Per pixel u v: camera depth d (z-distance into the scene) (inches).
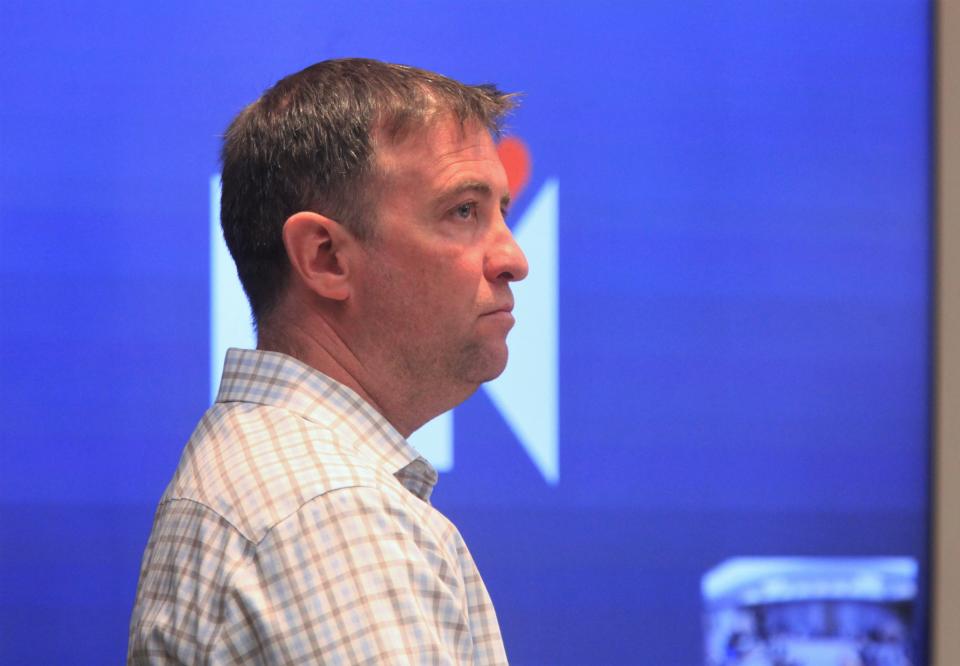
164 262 320.2
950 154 332.5
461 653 129.0
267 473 132.5
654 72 332.5
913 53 333.7
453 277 151.9
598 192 331.0
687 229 332.5
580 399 329.4
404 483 150.3
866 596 332.5
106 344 318.0
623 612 328.2
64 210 317.7
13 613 315.0
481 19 329.4
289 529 126.6
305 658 122.1
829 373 334.0
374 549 125.6
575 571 327.9
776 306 333.7
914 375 335.3
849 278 335.0
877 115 335.6
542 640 326.6
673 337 331.9
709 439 331.9
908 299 335.3
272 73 323.9
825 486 333.4
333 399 147.4
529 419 327.9
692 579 330.3
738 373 332.5
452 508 325.4
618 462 329.7
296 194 153.5
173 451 319.6
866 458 334.0
